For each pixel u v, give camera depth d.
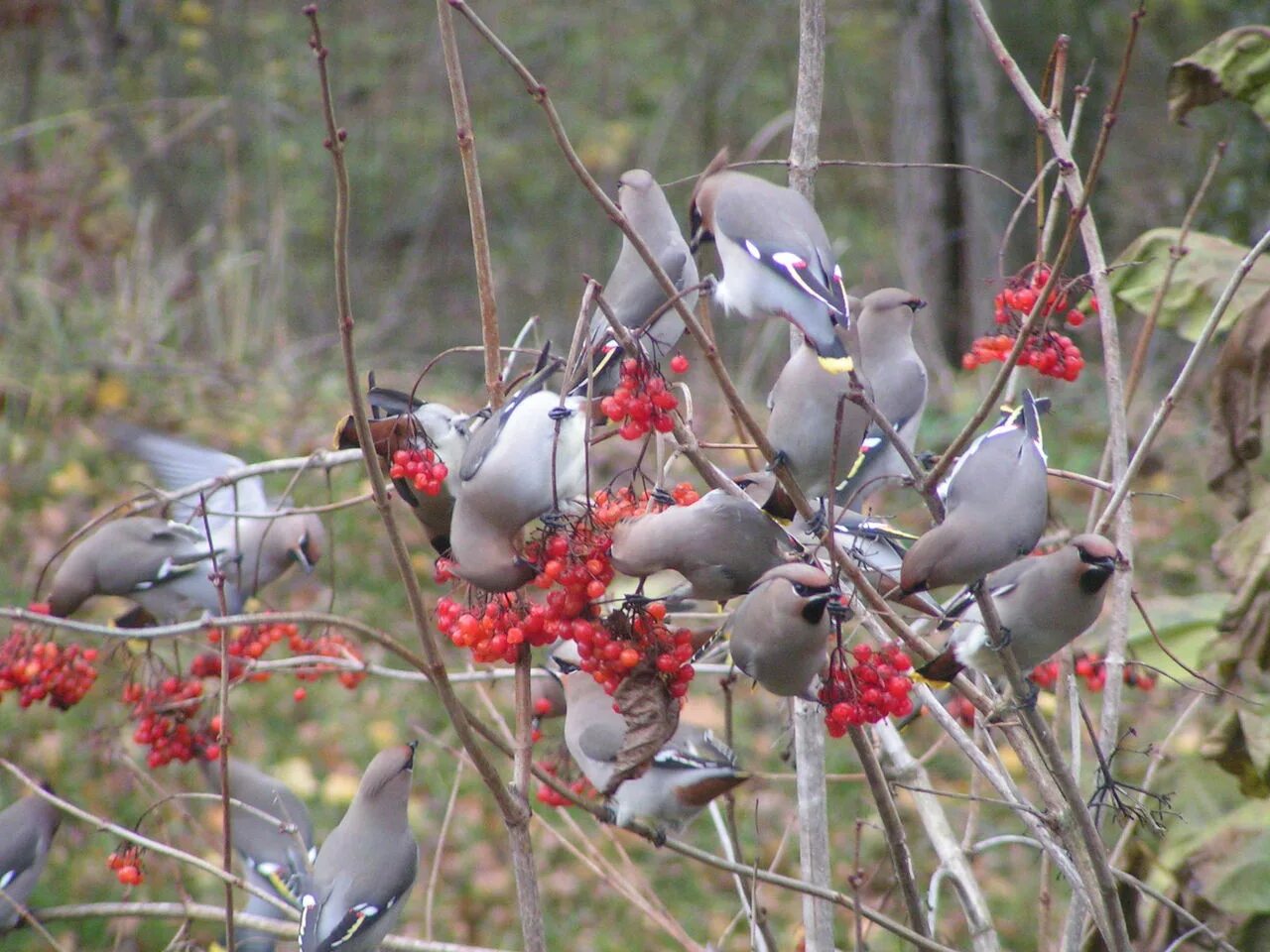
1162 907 9.76
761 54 34.31
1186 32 23.83
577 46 35.19
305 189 32.75
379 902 8.72
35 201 23.52
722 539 7.04
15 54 29.09
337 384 22.84
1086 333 23.31
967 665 7.60
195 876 13.73
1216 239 10.61
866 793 15.55
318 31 6.01
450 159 34.28
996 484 7.39
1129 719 13.65
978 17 8.20
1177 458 20.02
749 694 17.33
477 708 16.77
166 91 30.44
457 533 7.24
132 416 20.30
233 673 9.70
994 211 24.12
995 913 14.08
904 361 9.67
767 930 8.38
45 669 9.23
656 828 8.72
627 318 9.35
